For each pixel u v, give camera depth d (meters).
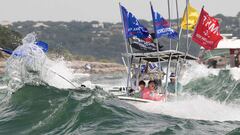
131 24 50.03
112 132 33.69
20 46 47.22
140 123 37.06
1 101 45.00
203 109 46.38
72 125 35.12
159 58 50.41
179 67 52.19
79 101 39.38
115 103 42.44
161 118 40.72
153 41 49.91
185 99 51.03
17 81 46.09
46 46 49.53
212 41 50.56
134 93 49.59
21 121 36.88
